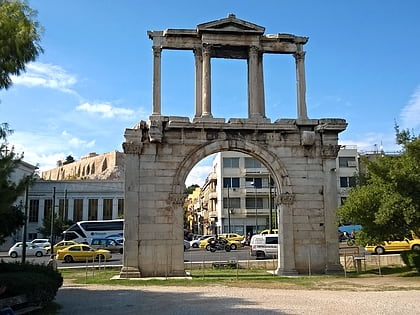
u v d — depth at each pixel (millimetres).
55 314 16141
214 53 32281
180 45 30875
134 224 28797
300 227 30281
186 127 29562
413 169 26328
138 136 29453
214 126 29812
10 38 15320
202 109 30312
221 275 29672
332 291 21891
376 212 27422
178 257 28938
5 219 17906
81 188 86812
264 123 30344
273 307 16828
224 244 58469
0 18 15594
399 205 25984
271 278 27781
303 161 30859
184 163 29719
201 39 30984
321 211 30594
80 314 16125
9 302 14531
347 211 28547
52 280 17766
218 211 85188
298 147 30969
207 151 29953
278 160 30594
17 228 18781
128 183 29094
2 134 14766
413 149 26891
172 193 29344
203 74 30375
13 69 15477
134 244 28641
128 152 29328
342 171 78375
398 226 27016
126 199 28953
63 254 47188
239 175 83312
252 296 20078
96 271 34906
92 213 86000
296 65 31891
